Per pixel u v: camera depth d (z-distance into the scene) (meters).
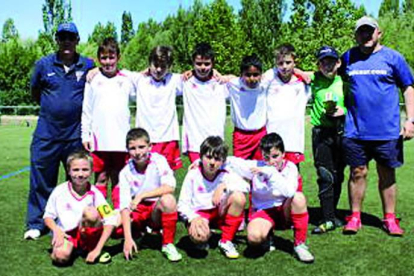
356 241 4.12
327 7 20.33
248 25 29.47
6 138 13.97
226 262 3.66
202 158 3.87
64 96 4.38
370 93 4.20
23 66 28.38
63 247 3.57
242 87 4.54
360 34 4.18
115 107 4.47
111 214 3.72
